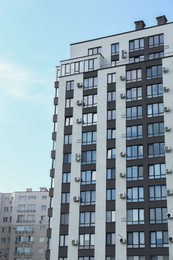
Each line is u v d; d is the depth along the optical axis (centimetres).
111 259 6181
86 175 6850
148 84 6962
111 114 7050
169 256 5856
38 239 12431
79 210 6669
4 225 13025
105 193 6594
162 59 7012
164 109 6662
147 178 6419
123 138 6800
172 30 7319
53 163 7244
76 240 6481
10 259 12331
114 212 6425
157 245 5994
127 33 7669
